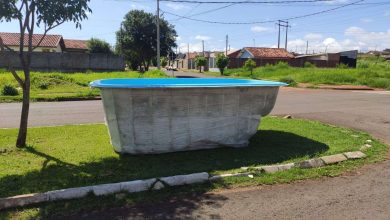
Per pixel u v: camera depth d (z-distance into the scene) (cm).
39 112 1165
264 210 415
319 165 576
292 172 535
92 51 5334
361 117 1053
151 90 579
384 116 1071
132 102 581
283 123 915
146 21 4512
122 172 519
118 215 402
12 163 558
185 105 608
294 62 5525
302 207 423
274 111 1195
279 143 695
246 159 589
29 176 499
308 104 1406
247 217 398
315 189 479
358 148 659
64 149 641
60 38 4622
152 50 4594
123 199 439
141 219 393
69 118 1037
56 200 431
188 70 6762
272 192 468
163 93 588
